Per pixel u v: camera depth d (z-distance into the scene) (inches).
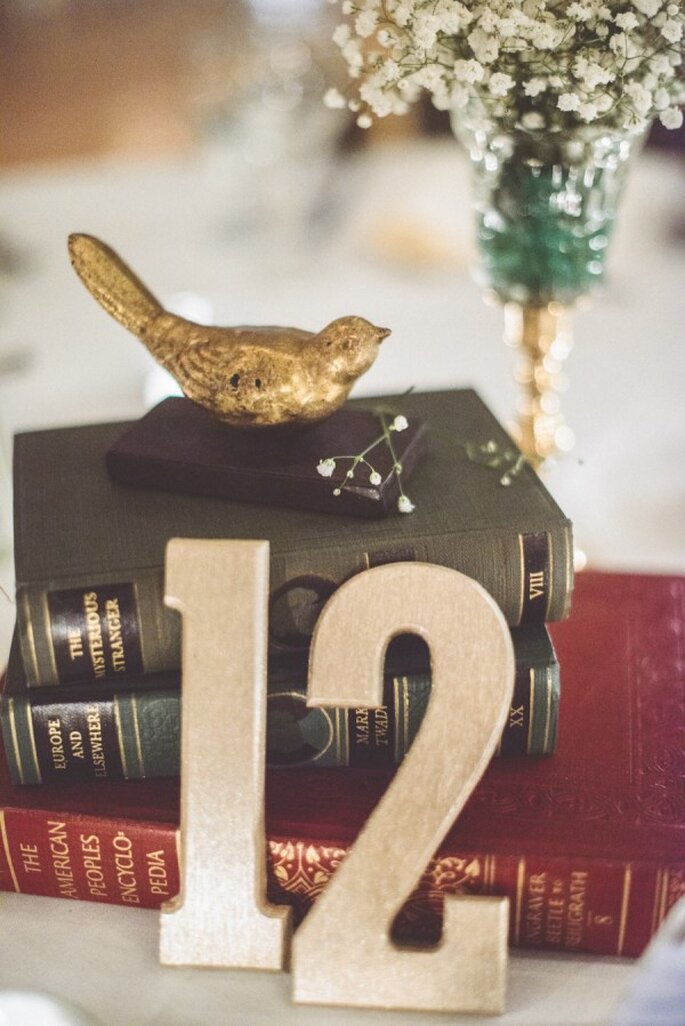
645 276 45.9
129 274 29.1
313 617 27.5
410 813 25.9
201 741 26.3
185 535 27.6
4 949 26.8
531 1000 25.9
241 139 58.2
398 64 30.8
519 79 30.5
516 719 27.8
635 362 41.5
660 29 30.0
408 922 26.8
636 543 36.0
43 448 31.0
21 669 28.2
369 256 49.2
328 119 61.4
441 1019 25.6
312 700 26.3
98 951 26.8
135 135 104.8
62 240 50.0
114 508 28.5
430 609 26.1
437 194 53.3
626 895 26.1
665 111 30.5
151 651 27.3
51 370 41.3
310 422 28.3
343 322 27.6
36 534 27.9
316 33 64.5
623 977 26.3
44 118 112.3
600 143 31.5
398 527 27.6
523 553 27.5
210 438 29.3
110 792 27.6
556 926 26.5
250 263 48.9
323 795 27.5
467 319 44.0
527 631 28.3
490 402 39.8
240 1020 25.6
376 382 40.7
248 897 26.2
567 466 38.4
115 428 31.8
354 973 25.7
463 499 28.4
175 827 26.8
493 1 29.4
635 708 29.2
